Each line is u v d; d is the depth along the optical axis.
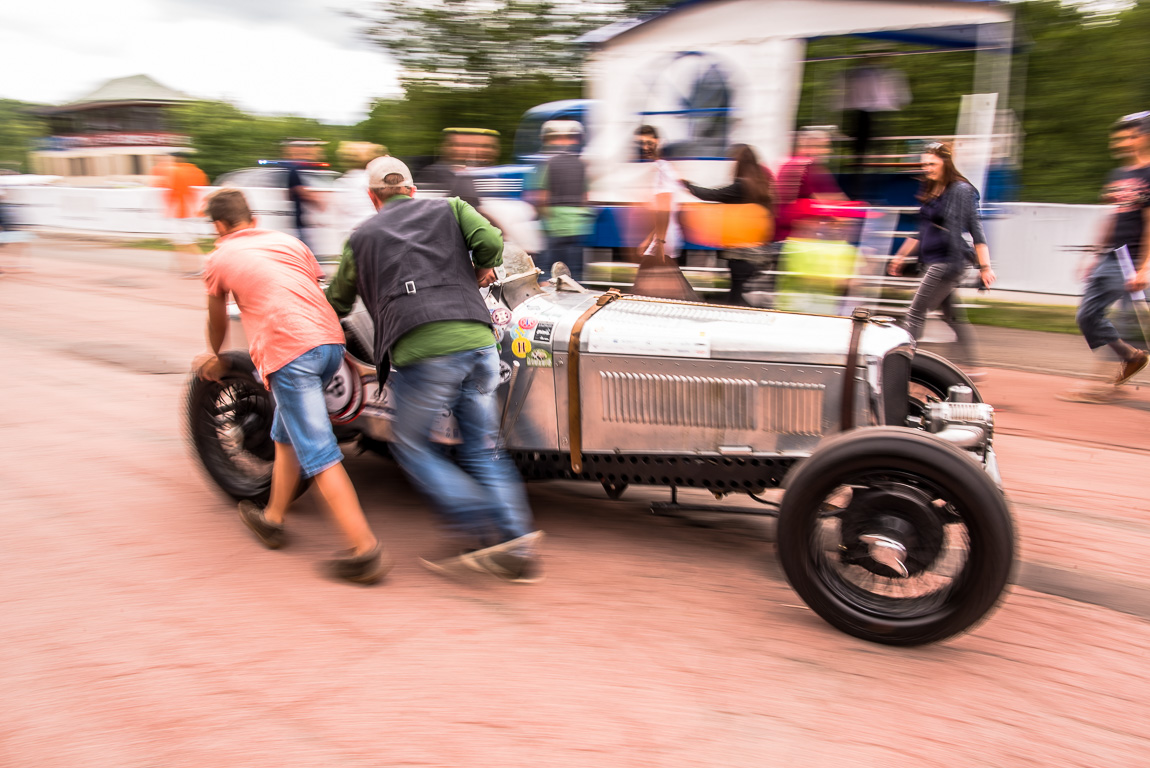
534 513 3.88
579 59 13.62
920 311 5.68
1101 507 3.92
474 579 3.22
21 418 5.08
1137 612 3.02
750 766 2.20
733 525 3.76
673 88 7.97
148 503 3.88
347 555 3.34
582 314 3.38
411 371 3.02
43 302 9.13
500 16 13.49
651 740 2.29
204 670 2.60
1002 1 6.86
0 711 2.40
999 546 2.52
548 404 3.35
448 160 5.71
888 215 7.08
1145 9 12.61
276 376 3.06
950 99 10.16
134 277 11.13
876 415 3.03
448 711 2.41
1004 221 8.85
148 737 2.29
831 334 3.12
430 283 2.99
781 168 7.10
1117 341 5.48
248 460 3.88
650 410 3.23
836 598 2.79
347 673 2.59
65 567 3.26
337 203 6.84
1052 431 5.00
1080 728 2.38
